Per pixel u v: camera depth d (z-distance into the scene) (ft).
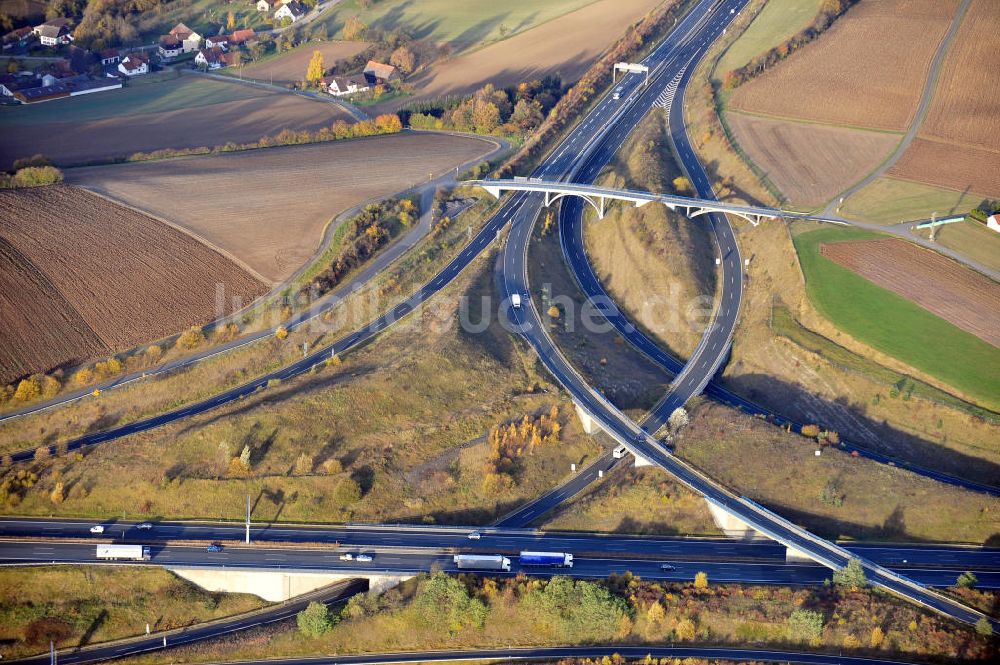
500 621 574.56
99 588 601.21
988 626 545.44
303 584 611.06
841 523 631.97
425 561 613.11
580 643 566.36
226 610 606.14
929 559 608.19
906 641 545.44
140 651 577.84
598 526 644.69
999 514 621.72
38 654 580.71
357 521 645.92
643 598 574.56
